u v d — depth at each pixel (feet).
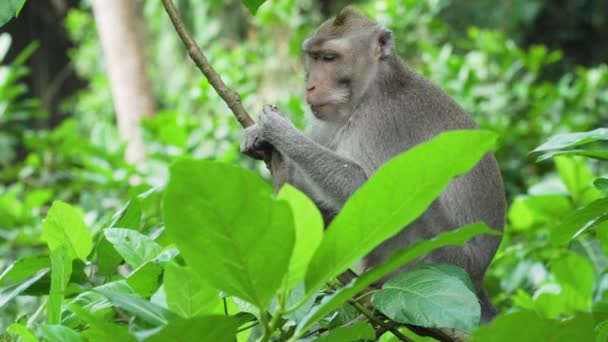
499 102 49.42
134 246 14.42
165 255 13.97
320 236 10.95
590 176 26.11
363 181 24.08
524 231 27.73
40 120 99.81
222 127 44.57
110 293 10.80
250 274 10.57
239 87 48.57
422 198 10.50
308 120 27.71
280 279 10.66
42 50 110.01
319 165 23.53
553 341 10.77
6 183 58.49
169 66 81.76
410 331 15.98
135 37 70.74
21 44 109.50
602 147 50.98
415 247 10.81
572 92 51.60
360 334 12.06
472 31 54.54
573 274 20.93
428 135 25.17
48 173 49.98
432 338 15.53
